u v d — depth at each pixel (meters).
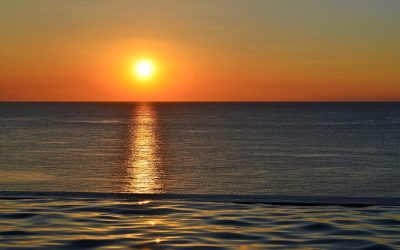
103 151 48.81
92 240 6.95
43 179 30.94
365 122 113.81
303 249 6.57
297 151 50.19
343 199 9.70
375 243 6.85
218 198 9.94
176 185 28.86
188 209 9.04
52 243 6.79
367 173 34.78
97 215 8.52
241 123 109.69
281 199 9.78
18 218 8.28
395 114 172.38
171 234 7.32
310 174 34.09
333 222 8.11
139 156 44.56
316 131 81.88
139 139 64.06
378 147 55.00
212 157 44.19
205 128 90.06
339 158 44.31
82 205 9.29
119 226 7.76
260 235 7.30
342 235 7.31
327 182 30.58
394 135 72.50
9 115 157.75
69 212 8.73
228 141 61.91
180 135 71.94
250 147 54.16
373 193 26.67
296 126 97.25
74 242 6.85
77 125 97.44
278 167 37.72
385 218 8.38
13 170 35.12
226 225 7.91
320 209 9.12
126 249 6.54
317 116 155.12
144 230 7.53
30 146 53.78
